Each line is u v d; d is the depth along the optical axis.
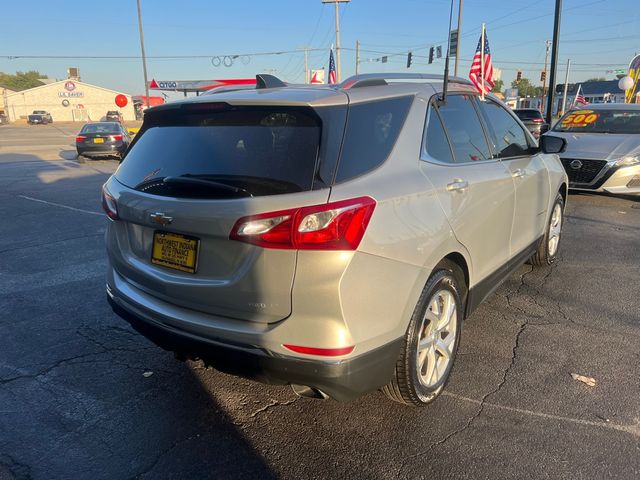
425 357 2.94
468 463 2.58
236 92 2.91
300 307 2.29
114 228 3.08
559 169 5.27
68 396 3.21
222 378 3.41
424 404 2.98
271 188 2.33
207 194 2.48
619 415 2.95
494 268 3.70
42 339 3.98
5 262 5.92
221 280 2.47
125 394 3.23
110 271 3.26
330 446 2.73
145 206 2.69
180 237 2.61
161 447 2.74
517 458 2.61
